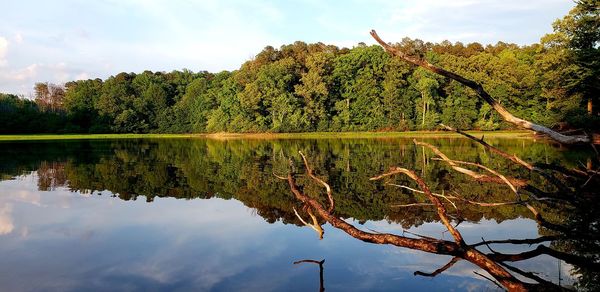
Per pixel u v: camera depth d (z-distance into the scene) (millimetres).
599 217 5965
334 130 52594
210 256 5375
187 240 6098
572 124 27875
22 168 15695
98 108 64000
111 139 46594
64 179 12703
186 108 63969
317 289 4285
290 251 5523
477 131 47875
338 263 5035
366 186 10922
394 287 4297
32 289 4379
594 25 26391
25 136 55188
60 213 7957
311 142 34688
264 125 53156
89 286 4445
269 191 10414
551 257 5105
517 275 4559
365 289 4262
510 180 6094
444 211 5242
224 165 16719
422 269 4801
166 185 11523
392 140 35906
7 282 4566
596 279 4387
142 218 7523
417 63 4281
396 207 8328
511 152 20016
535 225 6660
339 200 9125
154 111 65812
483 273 4645
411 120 52281
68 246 5859
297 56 60562
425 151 21906
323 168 14977
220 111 56656
